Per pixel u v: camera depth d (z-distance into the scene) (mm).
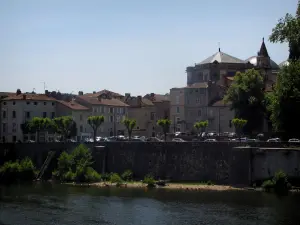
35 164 152250
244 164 121438
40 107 190500
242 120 149250
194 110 190375
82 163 140500
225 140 145750
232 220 89625
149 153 138250
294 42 78125
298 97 111375
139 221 90625
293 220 88812
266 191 116250
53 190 124812
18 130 187000
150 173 137250
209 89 186875
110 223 89750
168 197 112438
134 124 169500
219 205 102250
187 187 125062
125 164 141000
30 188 128750
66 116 179875
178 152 134500
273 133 150250
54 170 145250
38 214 97188
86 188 127500
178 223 88688
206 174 130500
